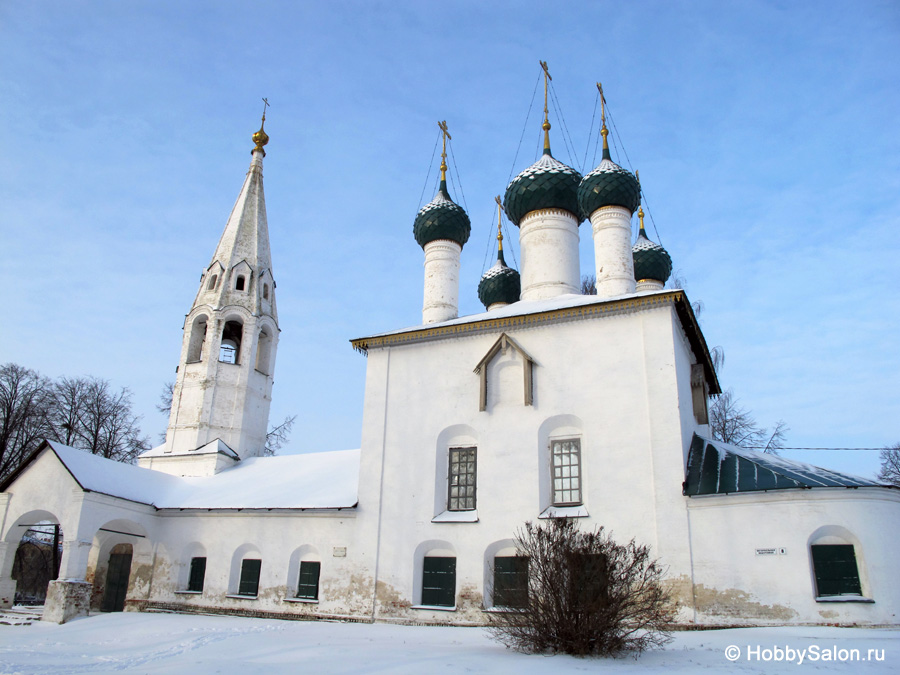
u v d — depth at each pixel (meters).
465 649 14.02
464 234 30.08
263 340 34.97
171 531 26.27
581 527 19.09
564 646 12.70
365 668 11.42
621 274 25.08
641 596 14.70
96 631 19.75
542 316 21.66
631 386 20.03
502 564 20.17
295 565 23.58
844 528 16.55
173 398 32.38
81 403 40.97
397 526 21.86
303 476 27.47
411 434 22.73
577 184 27.62
